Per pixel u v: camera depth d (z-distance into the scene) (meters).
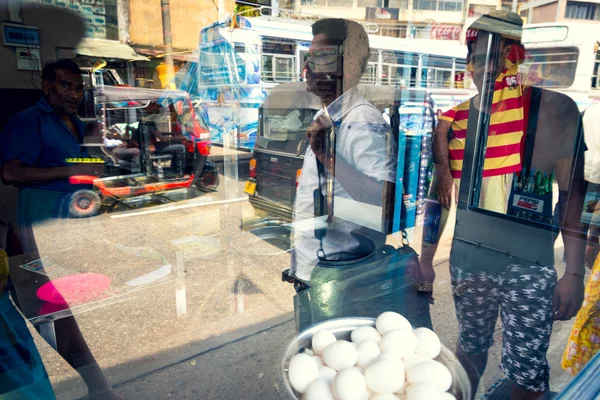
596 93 1.61
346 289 1.04
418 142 2.15
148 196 3.45
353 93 1.25
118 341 1.24
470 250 1.33
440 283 1.10
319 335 0.73
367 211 1.34
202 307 1.52
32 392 0.74
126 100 3.64
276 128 3.17
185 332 1.05
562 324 1.00
